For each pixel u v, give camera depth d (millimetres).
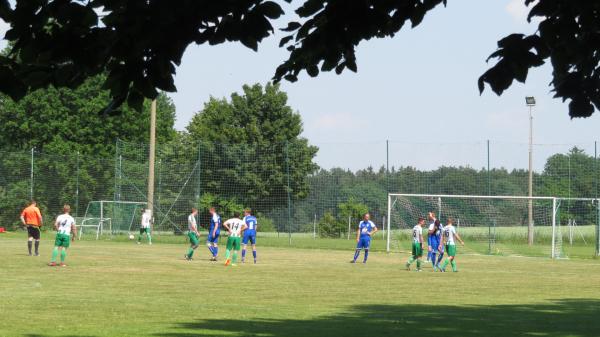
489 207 56031
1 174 61500
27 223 36031
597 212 46688
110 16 6918
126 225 57000
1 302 19203
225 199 62062
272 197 61844
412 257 33250
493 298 22469
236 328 15461
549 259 43375
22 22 6801
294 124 75750
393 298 21984
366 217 37219
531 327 16312
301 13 8117
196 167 56062
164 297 21031
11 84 7191
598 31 8188
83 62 7043
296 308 19203
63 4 6770
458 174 56781
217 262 35156
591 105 9109
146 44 7035
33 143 74062
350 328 15711
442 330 15625
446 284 26734
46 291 21875
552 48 8125
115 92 7434
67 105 75188
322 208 60469
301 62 8742
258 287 24328
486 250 50688
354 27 7715
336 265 35031
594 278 30094
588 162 54688
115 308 18422
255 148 62312
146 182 61562
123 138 77625
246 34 7320
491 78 8281
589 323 17094
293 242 55750
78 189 61344
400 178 58000
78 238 54656
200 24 7203
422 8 7918
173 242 52406
